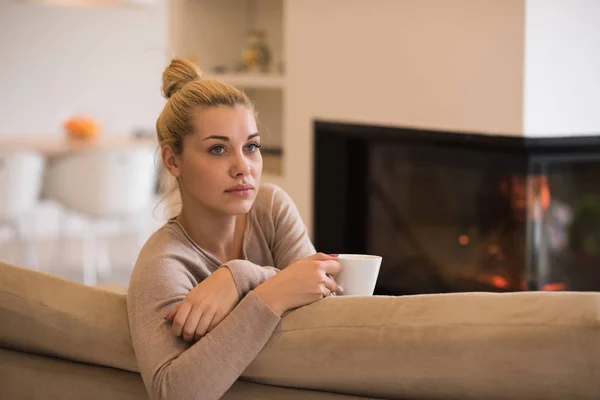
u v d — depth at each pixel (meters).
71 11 7.81
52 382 1.61
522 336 1.27
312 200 4.32
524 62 3.17
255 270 1.57
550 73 3.25
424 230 3.83
